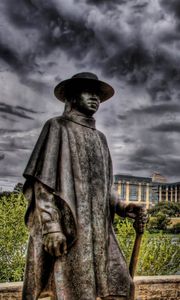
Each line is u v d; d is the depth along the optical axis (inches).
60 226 131.9
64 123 146.3
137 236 154.4
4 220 396.5
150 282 263.3
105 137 157.9
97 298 147.4
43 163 136.8
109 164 156.3
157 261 382.6
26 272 139.9
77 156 142.4
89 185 142.6
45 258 136.2
